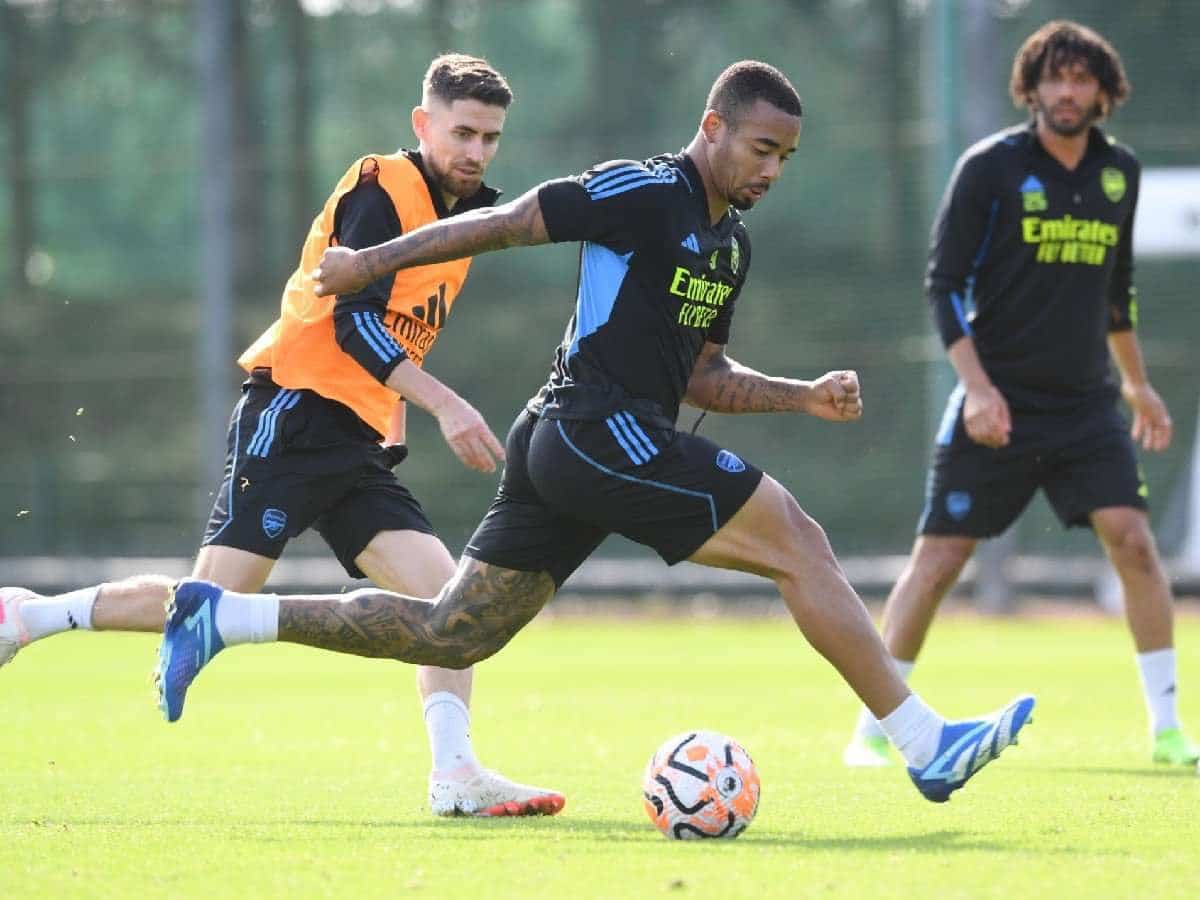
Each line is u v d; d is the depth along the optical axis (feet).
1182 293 197.06
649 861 52.75
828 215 207.82
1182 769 79.61
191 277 223.71
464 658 61.21
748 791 58.08
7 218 228.43
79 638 188.34
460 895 47.50
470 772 65.00
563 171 215.31
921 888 48.26
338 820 63.62
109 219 226.58
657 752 59.00
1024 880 49.52
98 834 59.11
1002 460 85.05
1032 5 202.28
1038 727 99.81
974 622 186.91
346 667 154.20
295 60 219.82
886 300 205.46
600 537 61.46
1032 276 84.53
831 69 209.77
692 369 62.54
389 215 66.64
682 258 57.62
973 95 193.77
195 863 52.75
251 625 59.67
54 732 99.40
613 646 167.73
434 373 216.13
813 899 46.75
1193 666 138.62
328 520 70.54
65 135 229.25
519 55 216.95
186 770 81.05
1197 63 197.77
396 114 218.79
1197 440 195.52
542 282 213.87
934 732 59.41
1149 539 83.87
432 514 214.90
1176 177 193.47
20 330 224.94
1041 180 84.12
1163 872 50.88
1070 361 84.89
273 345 69.41
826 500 205.67
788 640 173.27
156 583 67.82
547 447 58.39
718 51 213.05
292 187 218.79
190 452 219.82
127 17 229.66
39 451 223.30
